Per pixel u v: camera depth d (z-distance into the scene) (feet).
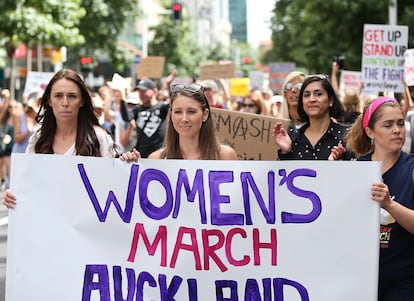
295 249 14.96
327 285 14.82
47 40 81.10
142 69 49.98
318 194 14.87
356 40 84.43
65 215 15.51
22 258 15.52
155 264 15.30
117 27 107.96
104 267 15.39
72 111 16.67
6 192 15.64
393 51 40.45
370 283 14.65
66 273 15.46
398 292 14.87
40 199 15.52
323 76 19.43
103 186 15.48
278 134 18.07
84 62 115.03
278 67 104.78
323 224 14.85
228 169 15.21
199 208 15.25
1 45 83.82
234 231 15.16
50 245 15.49
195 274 15.21
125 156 15.43
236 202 15.17
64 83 16.61
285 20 166.50
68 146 17.01
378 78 40.68
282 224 15.01
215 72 49.88
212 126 16.98
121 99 33.96
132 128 36.52
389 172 15.02
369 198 14.65
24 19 76.84
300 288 14.90
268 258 15.05
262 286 15.05
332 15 83.46
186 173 15.31
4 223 39.65
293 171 14.99
